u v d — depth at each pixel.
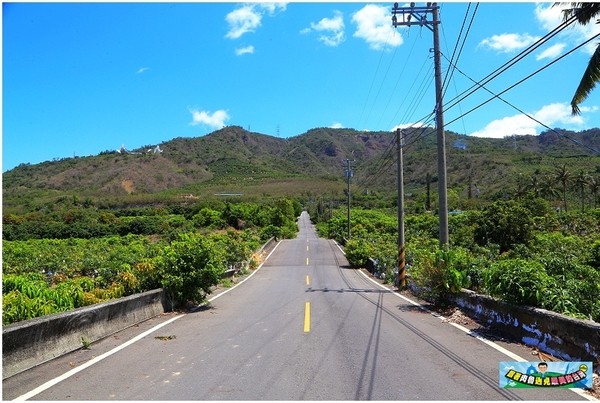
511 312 8.62
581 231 43.16
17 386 5.64
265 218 73.19
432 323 10.12
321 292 17.12
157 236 58.75
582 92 11.08
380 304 13.46
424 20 16.27
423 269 13.00
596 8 9.75
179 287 12.51
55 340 7.15
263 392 5.39
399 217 18.52
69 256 28.45
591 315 8.22
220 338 8.55
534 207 49.88
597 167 81.50
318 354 7.21
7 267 22.72
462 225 42.41
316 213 103.62
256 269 30.25
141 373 6.20
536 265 8.83
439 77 15.98
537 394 5.32
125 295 11.95
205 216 72.44
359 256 30.31
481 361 6.74
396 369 6.34
